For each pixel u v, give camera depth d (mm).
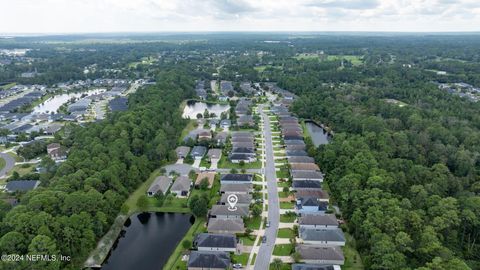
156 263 115438
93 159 154250
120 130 194250
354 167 152125
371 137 189000
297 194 148250
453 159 169125
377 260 103438
